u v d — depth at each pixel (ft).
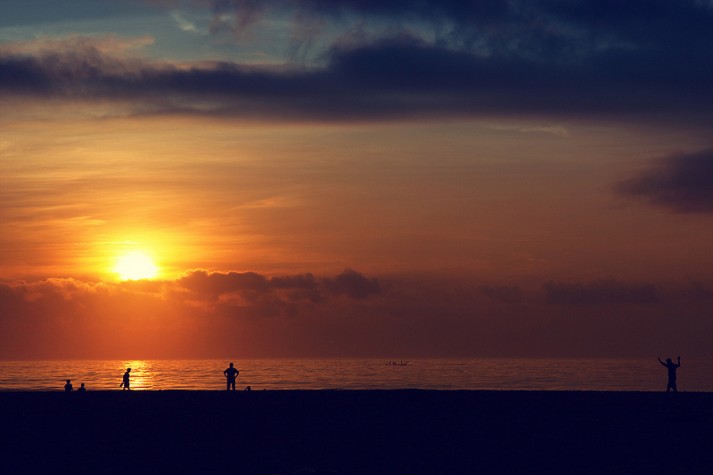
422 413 123.34
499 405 131.23
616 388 345.51
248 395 144.25
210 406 129.49
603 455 91.30
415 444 98.43
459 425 112.27
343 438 102.58
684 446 96.02
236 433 105.91
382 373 611.06
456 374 578.25
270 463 87.61
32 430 107.45
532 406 129.90
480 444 98.27
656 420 115.03
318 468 84.79
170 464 87.04
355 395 144.56
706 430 106.63
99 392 150.51
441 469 84.74
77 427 109.81
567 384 390.42
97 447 96.27
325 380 452.35
